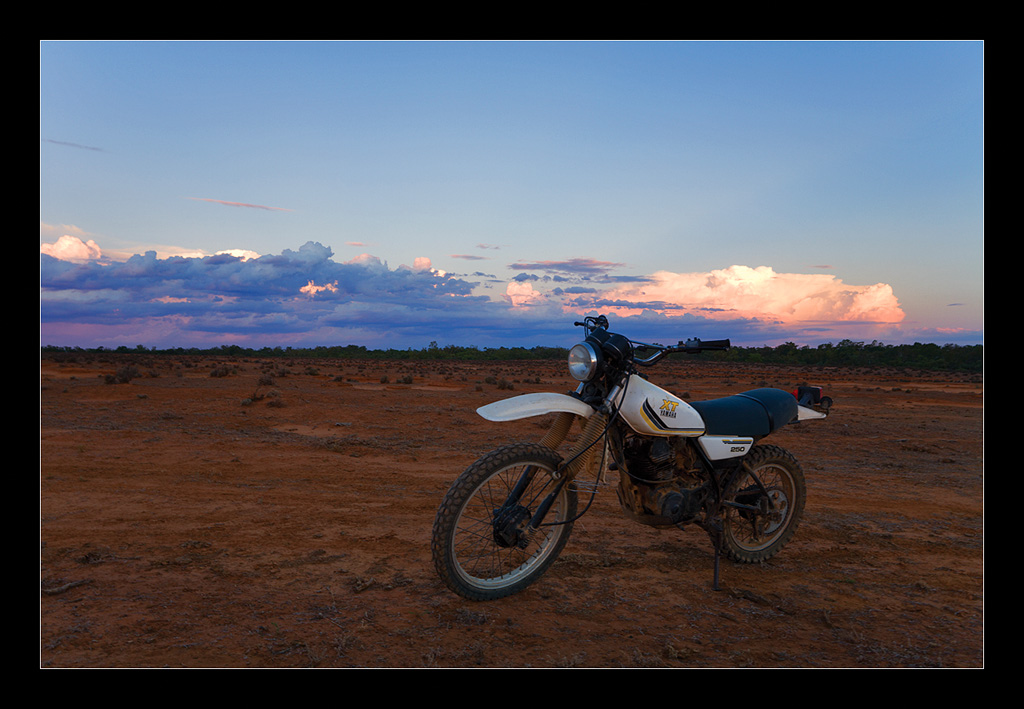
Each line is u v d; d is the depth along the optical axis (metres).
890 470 8.21
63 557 4.09
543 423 12.38
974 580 4.14
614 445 3.80
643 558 4.39
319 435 10.29
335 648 2.93
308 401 15.79
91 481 6.23
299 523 5.04
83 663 2.72
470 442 9.82
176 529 4.80
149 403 14.32
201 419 11.65
